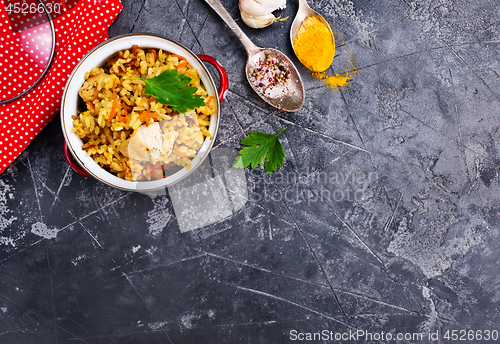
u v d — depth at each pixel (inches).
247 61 23.0
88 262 23.6
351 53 23.5
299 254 23.9
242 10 22.5
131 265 23.6
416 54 23.7
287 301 24.0
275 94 23.2
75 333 23.7
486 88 23.9
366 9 23.5
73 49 22.3
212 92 21.4
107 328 23.8
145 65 21.1
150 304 23.8
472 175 24.0
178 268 23.7
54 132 23.1
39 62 21.8
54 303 23.6
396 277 24.1
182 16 23.2
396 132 23.8
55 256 23.5
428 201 24.0
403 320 24.1
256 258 23.8
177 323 23.9
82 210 23.4
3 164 22.2
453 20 23.7
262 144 22.7
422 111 23.8
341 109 23.6
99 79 20.8
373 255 24.0
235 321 24.0
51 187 23.3
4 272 23.4
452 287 24.2
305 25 23.1
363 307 24.0
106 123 21.0
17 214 23.3
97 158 21.3
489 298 24.1
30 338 23.7
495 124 24.0
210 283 23.8
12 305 23.5
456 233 24.1
